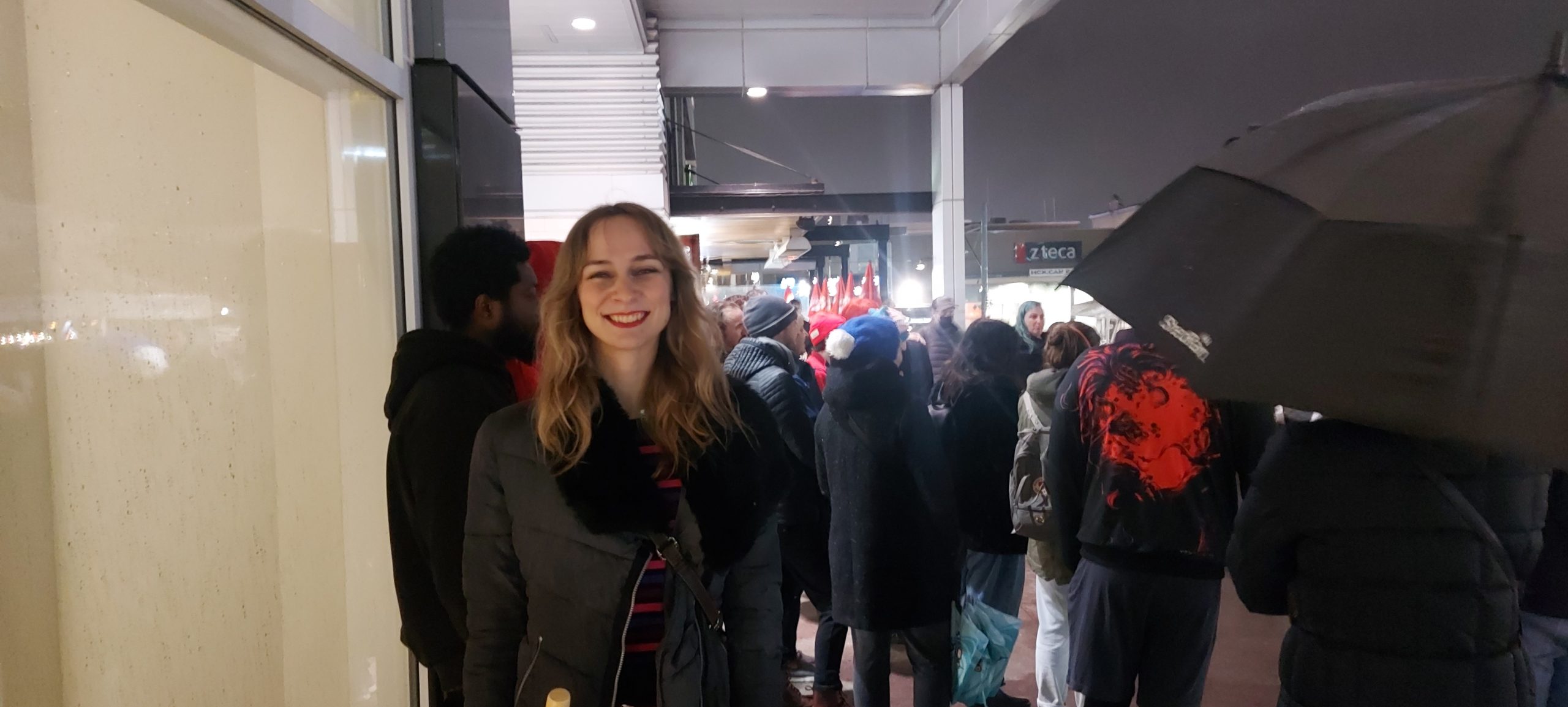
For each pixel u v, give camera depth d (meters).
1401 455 1.48
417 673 2.30
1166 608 2.32
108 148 1.60
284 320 2.07
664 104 9.27
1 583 1.39
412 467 1.70
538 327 2.03
